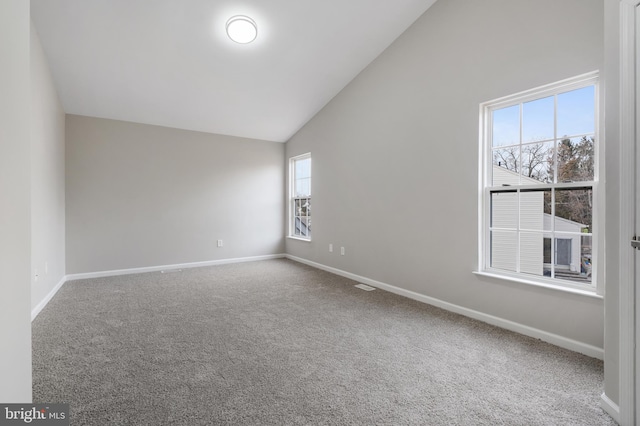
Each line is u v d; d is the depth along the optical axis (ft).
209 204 18.12
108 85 13.02
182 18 10.14
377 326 8.90
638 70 4.65
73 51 11.02
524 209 8.61
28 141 4.01
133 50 11.30
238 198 19.07
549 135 8.13
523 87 8.28
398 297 11.73
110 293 12.26
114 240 15.55
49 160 11.55
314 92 15.12
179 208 17.22
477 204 9.42
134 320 9.37
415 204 11.38
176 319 9.46
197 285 13.51
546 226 8.18
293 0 9.91
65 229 14.33
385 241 12.72
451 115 10.11
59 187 13.26
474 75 9.43
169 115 15.84
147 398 5.53
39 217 10.22
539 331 8.02
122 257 15.75
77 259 14.66
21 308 3.76
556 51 7.64
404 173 11.82
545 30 7.85
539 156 8.32
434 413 5.16
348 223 14.80
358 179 14.12
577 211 7.63
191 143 17.61
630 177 4.75
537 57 8.00
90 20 9.84
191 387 5.89
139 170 16.16
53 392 5.68
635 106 4.69
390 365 6.73
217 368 6.59
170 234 16.99
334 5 10.25
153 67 12.28
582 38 7.22
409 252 11.66
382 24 11.29
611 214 5.13
